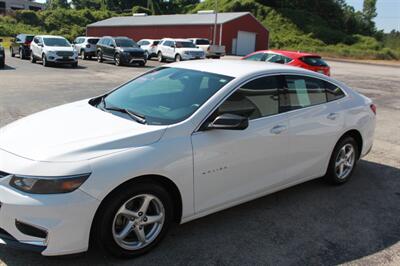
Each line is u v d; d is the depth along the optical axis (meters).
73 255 3.13
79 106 4.36
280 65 4.80
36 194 2.96
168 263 3.44
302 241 3.92
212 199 3.83
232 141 3.83
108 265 3.34
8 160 3.16
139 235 3.43
